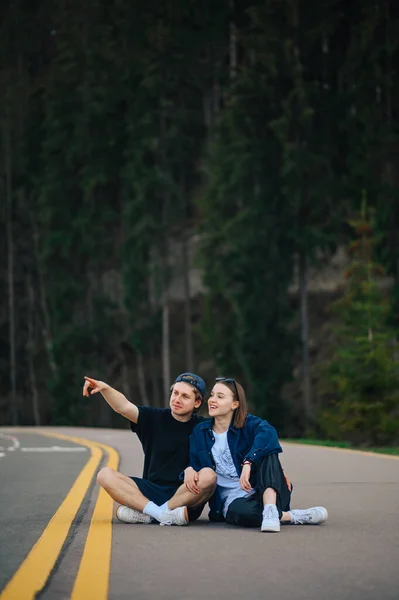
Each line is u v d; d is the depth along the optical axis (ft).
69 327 248.32
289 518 29.78
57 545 25.94
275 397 208.33
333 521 30.99
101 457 70.90
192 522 30.83
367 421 118.73
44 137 281.13
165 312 238.07
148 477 31.14
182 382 31.07
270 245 216.95
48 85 272.31
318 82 230.07
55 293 251.60
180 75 265.34
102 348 250.37
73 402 243.60
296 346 213.46
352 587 20.21
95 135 264.31
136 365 257.34
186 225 262.88
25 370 266.77
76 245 257.34
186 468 30.22
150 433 31.12
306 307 216.13
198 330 221.66
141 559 23.77
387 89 232.12
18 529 30.25
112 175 265.34
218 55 272.10
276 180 225.35
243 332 211.00
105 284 266.77
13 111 281.33
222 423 30.19
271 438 29.45
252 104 228.63
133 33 266.98
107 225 266.57
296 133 222.07
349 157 222.69
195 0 266.98
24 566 22.65
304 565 22.82
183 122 258.37
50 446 89.81
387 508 35.06
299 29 231.91
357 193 220.02
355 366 120.67
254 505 29.43
